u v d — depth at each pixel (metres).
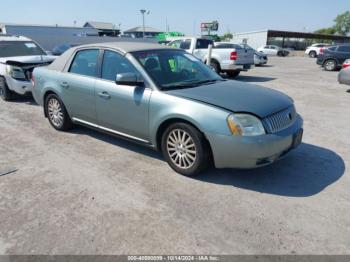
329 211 3.13
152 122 3.97
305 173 3.96
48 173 4.01
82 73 4.90
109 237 2.76
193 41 13.23
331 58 17.39
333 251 2.58
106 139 5.27
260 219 3.00
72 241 2.71
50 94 5.54
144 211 3.15
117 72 4.38
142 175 3.94
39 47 9.46
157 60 4.35
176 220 3.00
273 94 4.07
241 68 12.81
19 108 7.55
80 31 32.03
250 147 3.33
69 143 5.10
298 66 21.56
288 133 3.61
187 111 3.60
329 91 10.06
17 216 3.08
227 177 3.85
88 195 3.46
